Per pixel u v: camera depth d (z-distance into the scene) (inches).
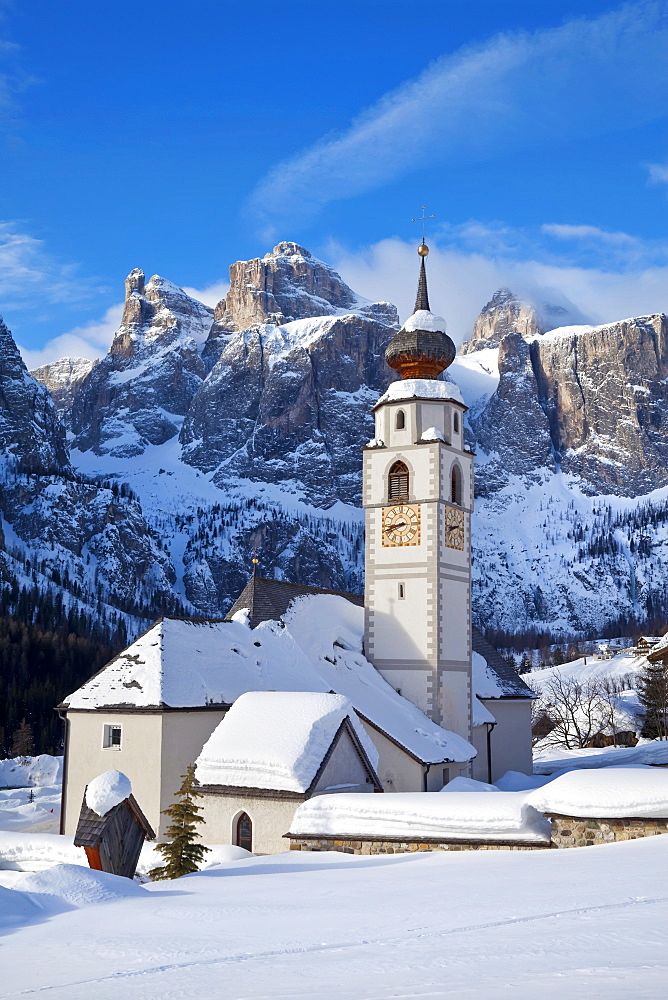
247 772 1899.6
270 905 972.6
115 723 2160.4
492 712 3280.0
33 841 1904.5
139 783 2110.0
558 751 5251.0
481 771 3056.1
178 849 1561.3
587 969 578.9
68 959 770.2
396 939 741.9
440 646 2659.9
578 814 1378.0
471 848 1453.0
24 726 6422.2
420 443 2731.3
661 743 4611.2
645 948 629.0
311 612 2741.1
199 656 2288.4
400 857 1419.8
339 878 1181.1
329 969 654.5
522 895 890.7
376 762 2074.3
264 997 577.3
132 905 1031.0
